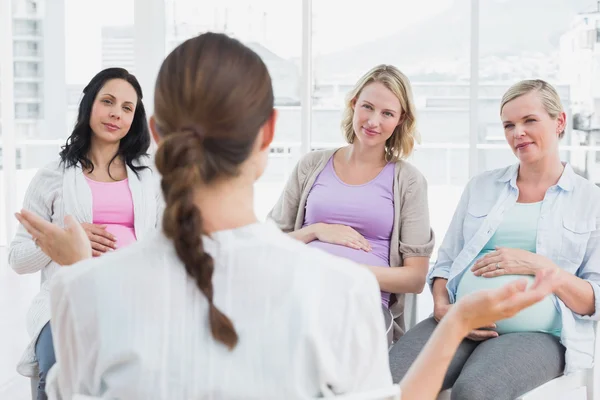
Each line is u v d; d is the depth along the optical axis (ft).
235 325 2.78
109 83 7.70
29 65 18.79
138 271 2.85
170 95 2.93
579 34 16.29
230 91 2.87
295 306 2.78
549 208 7.21
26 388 9.68
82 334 2.88
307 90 17.47
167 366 2.77
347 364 2.87
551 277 3.06
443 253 7.84
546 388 6.47
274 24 17.63
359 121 7.76
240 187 2.97
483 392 5.89
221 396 2.75
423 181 7.88
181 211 2.76
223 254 2.83
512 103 7.24
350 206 7.84
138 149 8.02
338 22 17.35
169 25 17.97
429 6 16.94
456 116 17.12
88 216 7.58
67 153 7.81
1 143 18.86
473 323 3.11
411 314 8.00
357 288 2.87
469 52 16.85
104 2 18.48
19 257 7.25
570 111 16.51
